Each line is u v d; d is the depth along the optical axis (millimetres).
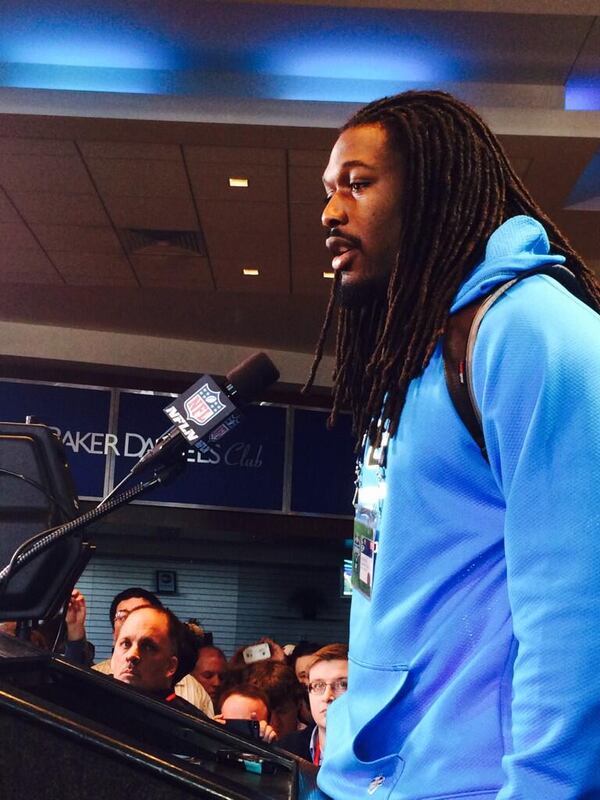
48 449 1428
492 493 748
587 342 703
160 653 3248
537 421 688
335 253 889
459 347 774
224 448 9359
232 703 3623
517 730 654
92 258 7484
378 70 5453
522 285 761
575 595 647
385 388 827
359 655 808
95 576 10242
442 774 710
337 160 885
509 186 887
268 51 5324
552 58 5262
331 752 830
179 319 8875
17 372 9250
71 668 1020
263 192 6195
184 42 5273
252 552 10445
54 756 709
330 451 9523
